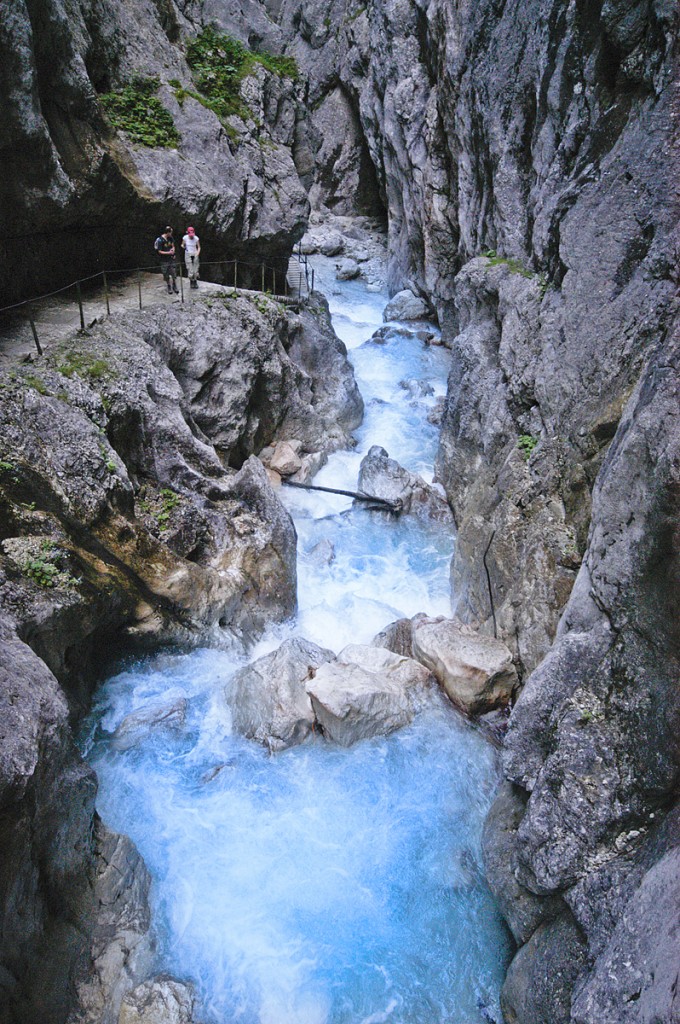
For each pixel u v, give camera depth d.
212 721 9.43
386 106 21.81
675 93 7.54
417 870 7.65
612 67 8.89
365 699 8.92
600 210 8.59
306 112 19.89
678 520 5.13
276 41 22.19
